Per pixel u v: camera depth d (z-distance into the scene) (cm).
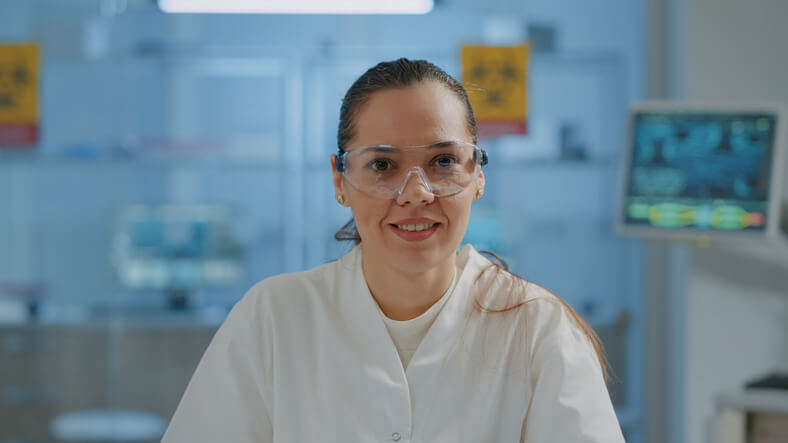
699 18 291
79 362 332
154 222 335
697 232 253
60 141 329
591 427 107
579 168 323
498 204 324
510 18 322
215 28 327
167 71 329
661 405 315
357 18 324
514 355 115
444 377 113
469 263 120
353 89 108
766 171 249
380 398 112
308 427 114
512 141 322
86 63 328
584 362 112
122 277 334
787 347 286
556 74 322
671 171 256
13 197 331
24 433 331
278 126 329
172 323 332
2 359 331
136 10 328
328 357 115
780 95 288
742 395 216
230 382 116
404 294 114
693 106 255
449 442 112
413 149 103
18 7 327
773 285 287
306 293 120
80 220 332
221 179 335
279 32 326
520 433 114
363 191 104
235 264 335
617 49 321
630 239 322
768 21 288
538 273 324
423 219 103
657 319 316
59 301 333
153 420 333
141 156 328
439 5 323
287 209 332
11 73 322
